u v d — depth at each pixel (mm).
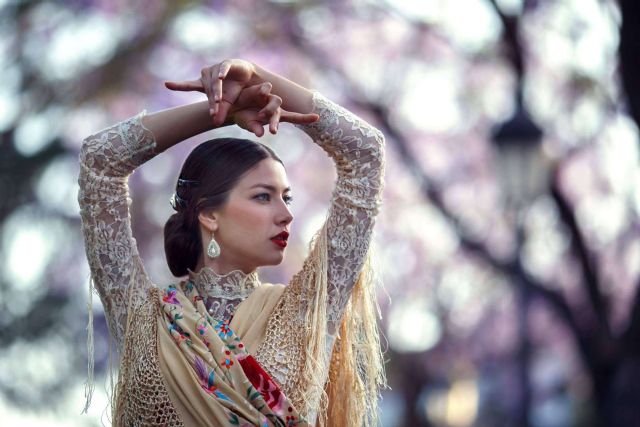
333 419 4363
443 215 16719
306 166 18703
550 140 16328
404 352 19312
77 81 18312
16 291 19875
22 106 18781
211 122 4250
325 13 17875
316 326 4152
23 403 19500
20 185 19344
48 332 19641
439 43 17969
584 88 15953
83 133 19156
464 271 18422
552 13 15641
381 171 4250
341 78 17750
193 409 4035
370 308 4352
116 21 18203
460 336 19219
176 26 17938
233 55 18031
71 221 19922
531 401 14188
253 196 4238
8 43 18766
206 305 4254
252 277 4316
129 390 4176
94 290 4344
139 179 18562
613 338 13695
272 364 4109
